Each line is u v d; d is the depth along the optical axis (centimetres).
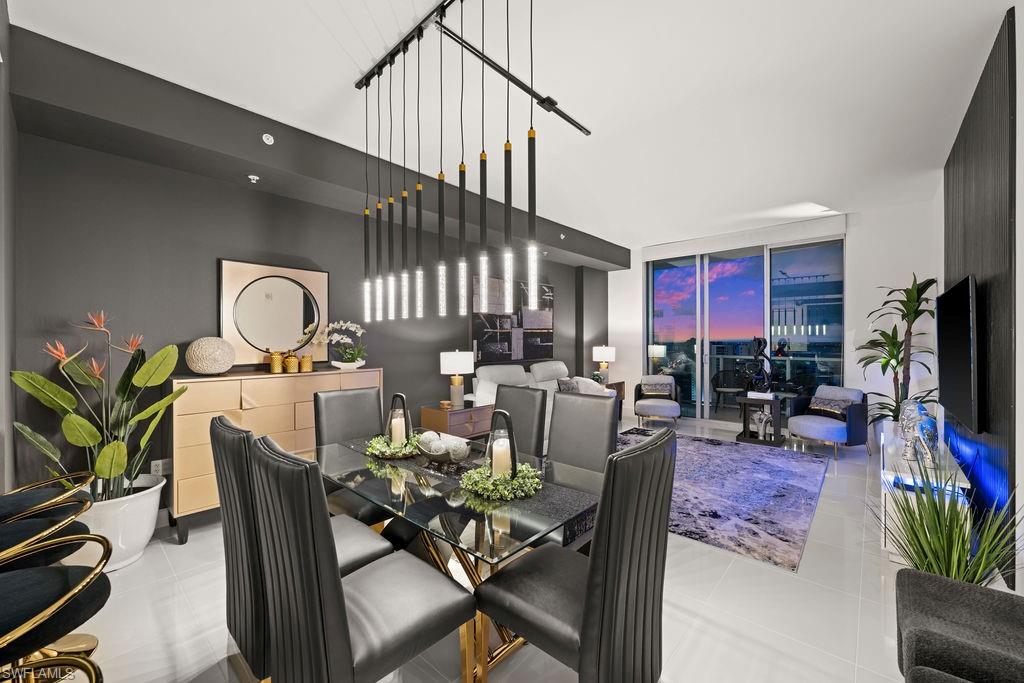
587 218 541
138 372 252
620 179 407
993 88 227
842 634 196
